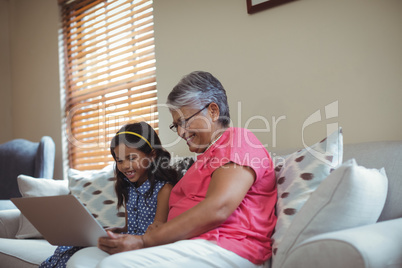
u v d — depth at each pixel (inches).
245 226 46.8
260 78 79.6
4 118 148.6
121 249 43.9
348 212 38.1
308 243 34.8
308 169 51.1
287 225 46.6
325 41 70.6
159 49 100.0
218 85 56.6
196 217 43.6
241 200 46.1
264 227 48.1
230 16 85.2
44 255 66.0
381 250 32.3
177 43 95.8
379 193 40.8
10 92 150.3
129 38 113.0
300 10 74.0
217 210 43.8
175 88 55.8
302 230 39.3
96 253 46.7
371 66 65.3
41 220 51.9
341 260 32.3
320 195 39.7
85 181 78.7
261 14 79.9
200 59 90.6
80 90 126.4
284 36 76.1
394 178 50.6
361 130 66.2
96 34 120.1
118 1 115.5
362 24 66.4
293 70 74.7
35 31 139.7
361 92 66.3
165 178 61.4
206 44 89.5
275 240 46.3
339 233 34.3
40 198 48.1
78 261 44.8
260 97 79.4
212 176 48.2
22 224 84.6
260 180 51.0
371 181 39.5
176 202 54.2
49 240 55.2
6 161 118.2
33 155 116.6
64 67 130.8
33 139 139.9
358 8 66.9
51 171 113.8
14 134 148.3
